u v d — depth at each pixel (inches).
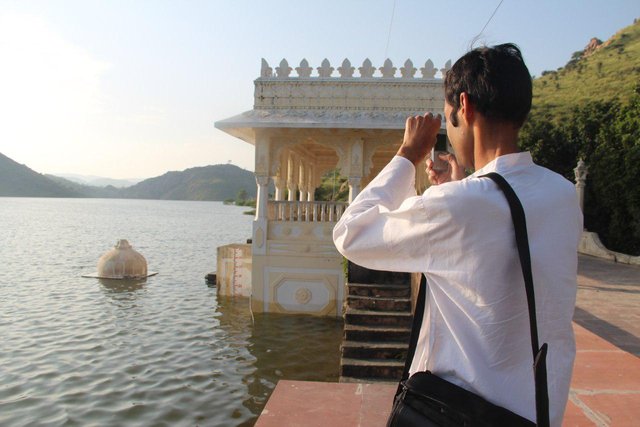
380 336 348.8
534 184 47.9
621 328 305.3
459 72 53.8
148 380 370.3
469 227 45.4
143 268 844.0
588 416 125.3
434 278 48.7
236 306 607.2
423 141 60.1
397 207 56.0
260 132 521.0
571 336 46.9
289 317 522.9
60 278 814.5
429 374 49.2
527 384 45.3
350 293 396.2
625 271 581.9
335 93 514.3
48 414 310.7
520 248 44.4
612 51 2795.3
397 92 509.4
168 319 549.6
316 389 140.5
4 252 1194.6
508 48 53.3
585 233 780.0
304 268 526.9
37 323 531.2
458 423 45.5
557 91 2411.4
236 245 660.1
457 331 47.3
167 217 3459.6
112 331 502.0
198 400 336.2
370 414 124.0
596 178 853.8
